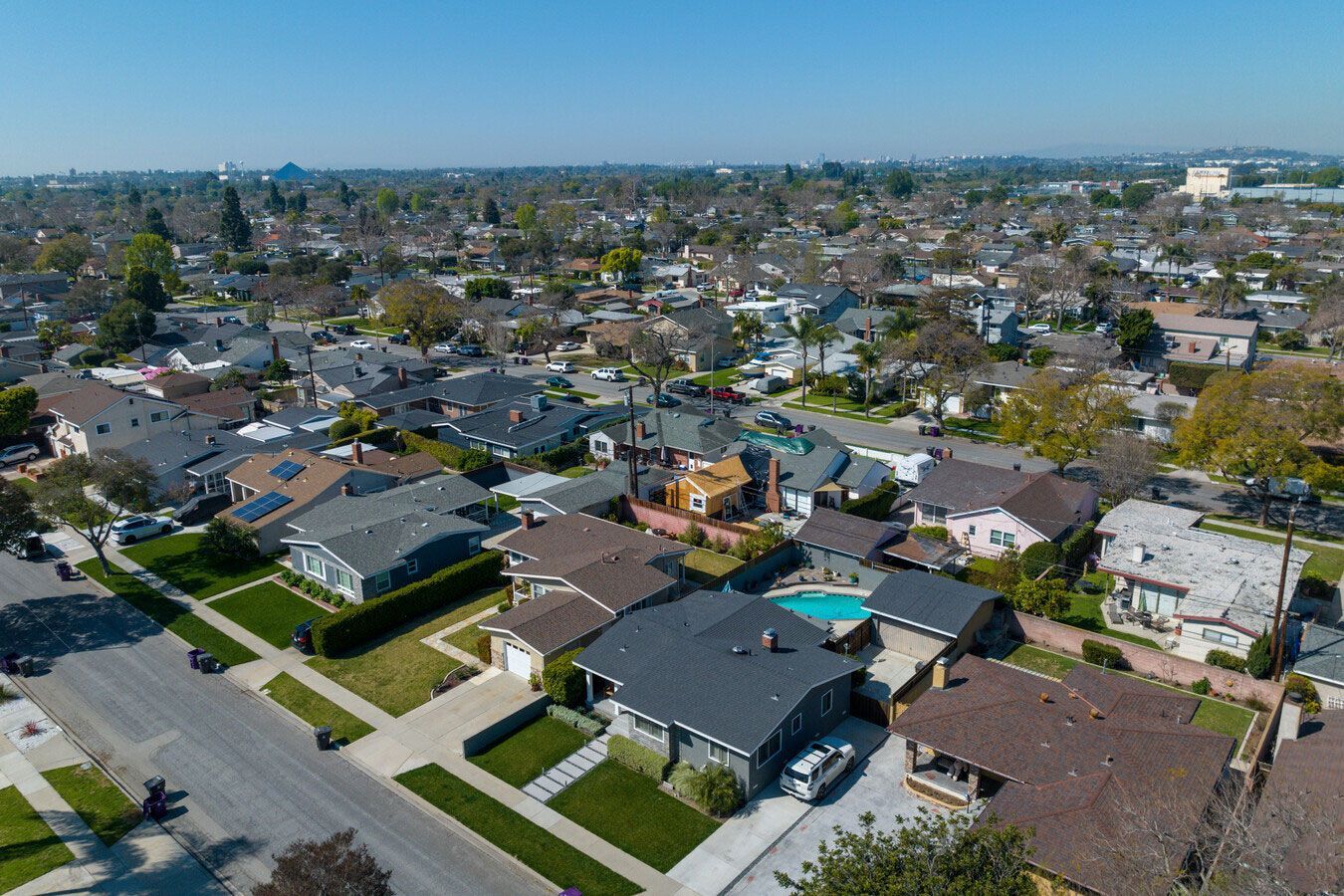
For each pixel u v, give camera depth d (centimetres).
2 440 7650
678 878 2781
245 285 16512
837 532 5241
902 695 3584
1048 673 4038
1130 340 9719
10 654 4178
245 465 6397
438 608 4756
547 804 3156
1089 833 2475
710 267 17962
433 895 2741
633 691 3378
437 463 6725
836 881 2061
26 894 2775
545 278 17750
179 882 2830
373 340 12606
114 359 11019
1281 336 11119
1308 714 3672
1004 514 5303
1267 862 2170
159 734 3647
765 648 3625
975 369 8119
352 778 3338
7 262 18900
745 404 9044
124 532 5672
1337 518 5869
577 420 7775
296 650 4331
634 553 4672
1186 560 4656
